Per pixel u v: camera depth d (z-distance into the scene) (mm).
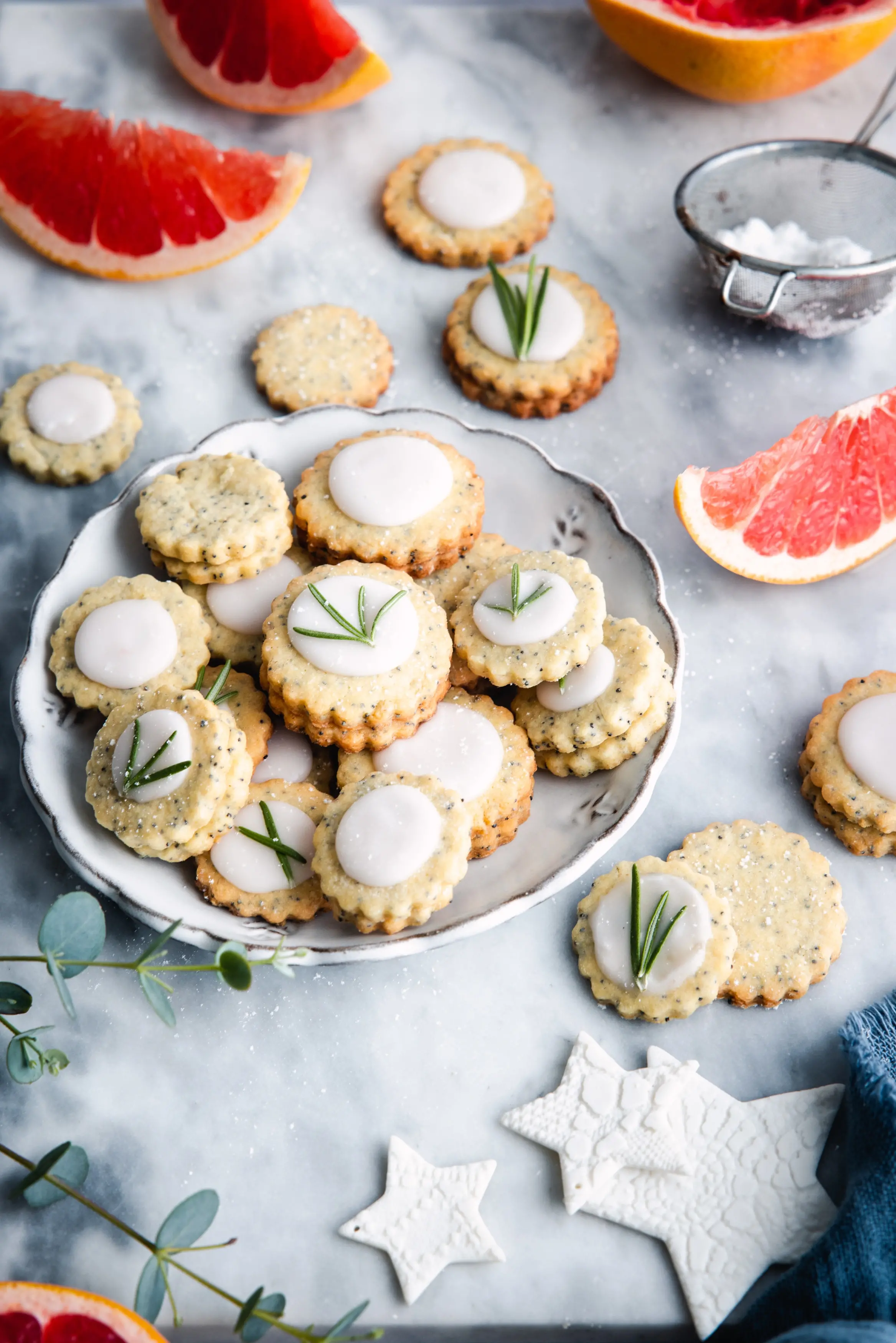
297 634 525
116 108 666
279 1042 523
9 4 691
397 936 500
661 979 515
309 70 638
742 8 624
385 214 639
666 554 588
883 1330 468
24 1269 502
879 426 569
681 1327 493
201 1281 467
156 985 481
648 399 611
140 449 604
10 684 571
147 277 622
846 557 569
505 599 534
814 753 546
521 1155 510
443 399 611
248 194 617
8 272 636
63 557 583
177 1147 513
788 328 614
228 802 513
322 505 554
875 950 533
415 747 527
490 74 677
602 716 525
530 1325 494
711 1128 507
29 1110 517
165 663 532
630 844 547
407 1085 518
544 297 600
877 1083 495
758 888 533
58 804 516
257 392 614
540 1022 524
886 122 662
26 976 533
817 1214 498
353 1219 501
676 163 655
